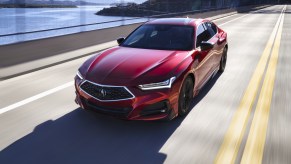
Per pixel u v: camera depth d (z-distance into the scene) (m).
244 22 24.17
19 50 7.07
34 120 4.42
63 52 8.59
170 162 3.41
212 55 5.93
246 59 9.09
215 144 3.81
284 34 15.91
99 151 3.61
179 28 5.57
